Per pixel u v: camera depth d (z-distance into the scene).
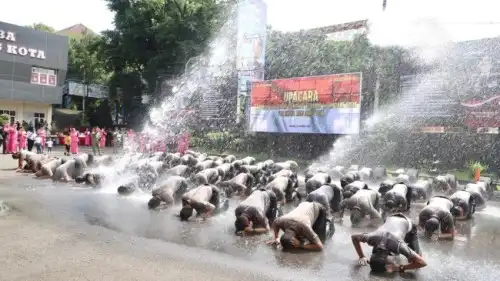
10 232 8.33
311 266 7.01
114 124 51.19
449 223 9.41
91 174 15.52
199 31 40.06
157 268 6.54
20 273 6.03
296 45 33.78
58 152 30.75
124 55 46.22
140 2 43.84
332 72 30.95
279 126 27.67
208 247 7.95
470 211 11.96
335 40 31.69
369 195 10.66
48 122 40.78
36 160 19.06
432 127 24.45
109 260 6.84
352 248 8.31
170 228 9.43
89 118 52.19
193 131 36.09
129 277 6.05
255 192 9.69
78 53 58.50
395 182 14.82
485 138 23.12
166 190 11.80
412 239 7.28
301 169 24.89
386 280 6.48
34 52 38.44
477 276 6.96
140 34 44.22
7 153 27.62
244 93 31.55
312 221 8.23
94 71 59.34
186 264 6.83
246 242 8.38
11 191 13.82
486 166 22.25
